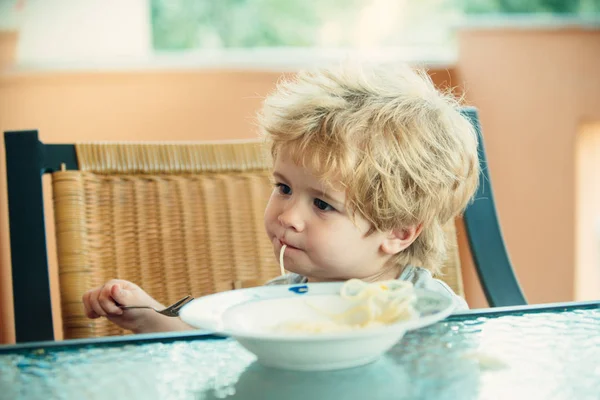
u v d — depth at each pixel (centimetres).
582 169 251
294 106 98
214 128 238
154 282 113
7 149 99
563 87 245
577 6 310
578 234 249
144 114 236
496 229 114
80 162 108
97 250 108
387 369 59
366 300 64
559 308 76
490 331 69
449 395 54
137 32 277
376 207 95
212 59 245
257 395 54
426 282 99
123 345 67
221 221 118
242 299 67
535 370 58
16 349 65
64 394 55
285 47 303
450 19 295
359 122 95
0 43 239
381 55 260
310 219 94
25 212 97
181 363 62
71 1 268
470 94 244
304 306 66
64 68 235
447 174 102
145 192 114
